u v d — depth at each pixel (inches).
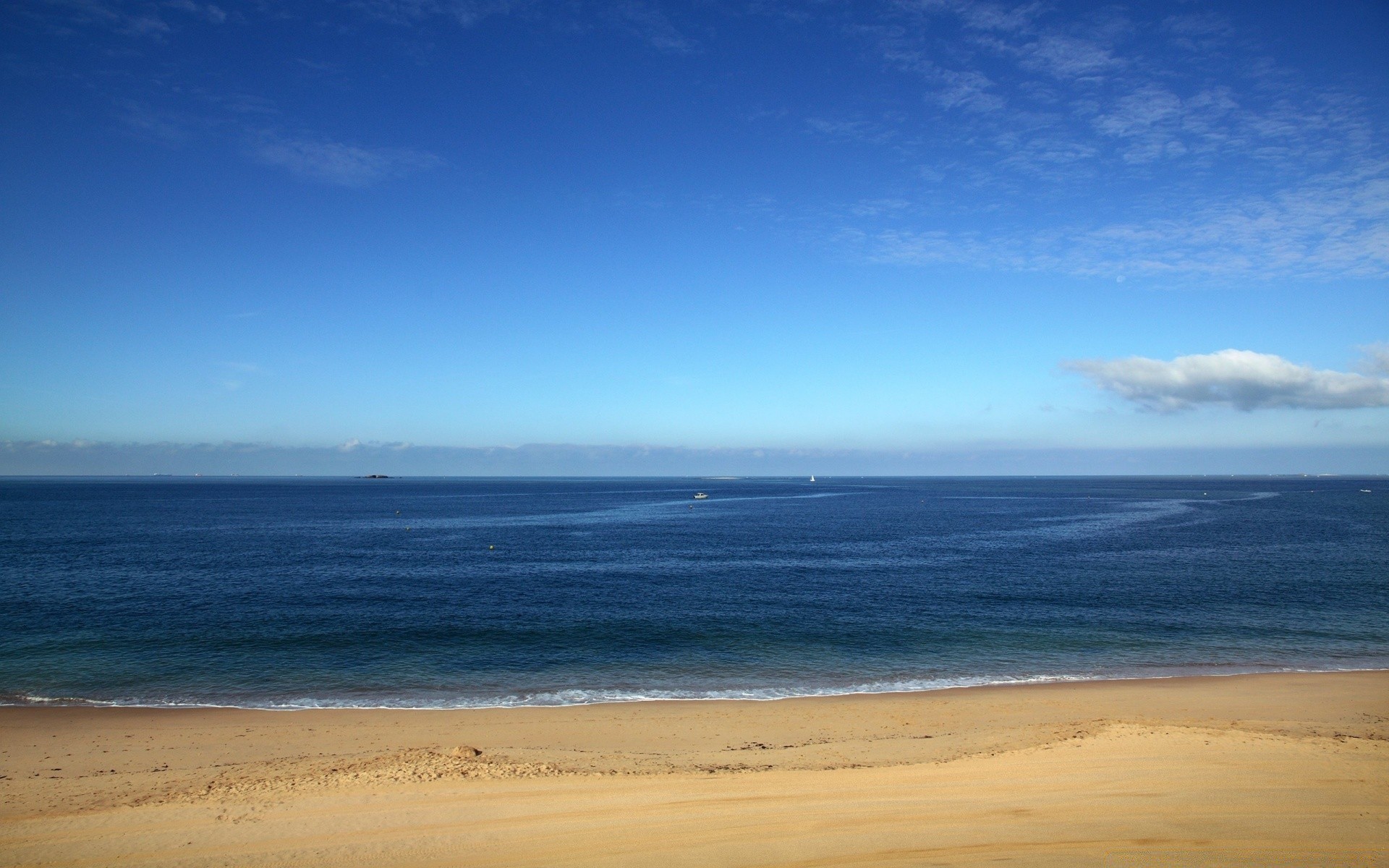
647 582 2086.6
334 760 707.4
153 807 552.4
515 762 676.7
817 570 2336.4
